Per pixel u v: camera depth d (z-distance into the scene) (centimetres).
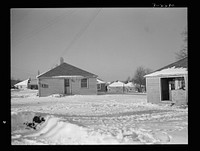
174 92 1975
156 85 2136
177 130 887
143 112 1577
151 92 2172
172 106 1909
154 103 2133
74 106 2009
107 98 2864
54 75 3319
